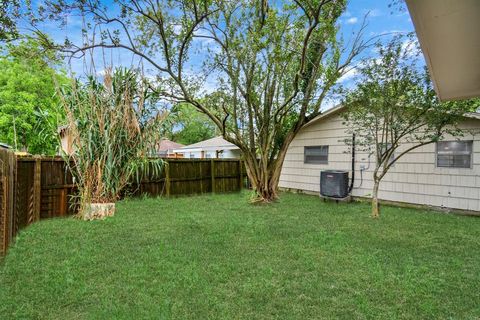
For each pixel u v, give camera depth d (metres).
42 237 4.56
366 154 8.53
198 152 19.06
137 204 7.58
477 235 4.91
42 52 6.70
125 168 6.31
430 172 7.34
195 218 6.02
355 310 2.48
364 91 6.03
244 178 11.52
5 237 3.66
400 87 5.69
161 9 7.22
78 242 4.30
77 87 6.05
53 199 6.29
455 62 2.36
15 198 4.41
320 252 3.91
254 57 7.81
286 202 8.48
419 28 1.81
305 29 7.69
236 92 8.45
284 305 2.55
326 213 6.79
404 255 3.84
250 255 3.78
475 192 6.62
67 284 2.88
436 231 5.16
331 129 9.43
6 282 2.94
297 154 10.68
